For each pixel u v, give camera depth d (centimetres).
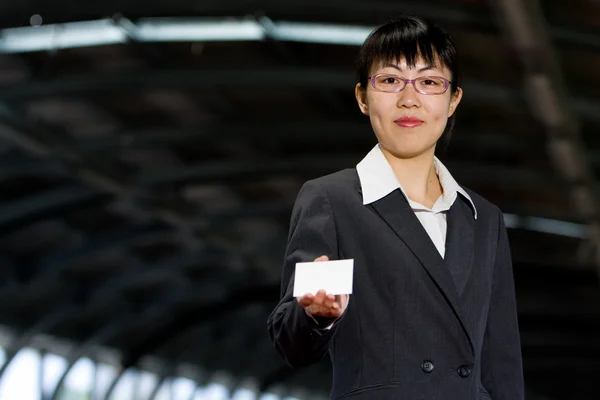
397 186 356
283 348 334
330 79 2294
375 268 347
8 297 4041
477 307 352
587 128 2733
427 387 334
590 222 2975
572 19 2042
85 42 2114
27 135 2477
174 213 3259
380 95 366
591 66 2297
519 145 2750
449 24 1959
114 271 4228
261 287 4716
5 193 3153
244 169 3066
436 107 364
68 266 4044
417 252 346
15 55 2258
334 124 2730
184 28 2097
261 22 2022
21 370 4491
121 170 2972
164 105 2669
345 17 1994
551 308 4809
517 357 378
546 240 3909
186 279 4606
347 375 346
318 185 367
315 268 318
